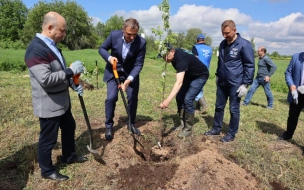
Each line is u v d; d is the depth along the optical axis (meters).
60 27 2.91
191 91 4.70
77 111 6.13
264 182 3.63
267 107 8.27
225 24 4.29
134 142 4.39
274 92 13.51
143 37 4.39
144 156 4.43
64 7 61.50
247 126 5.88
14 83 9.13
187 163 3.71
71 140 3.64
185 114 4.89
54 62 2.93
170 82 12.82
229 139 4.87
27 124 5.11
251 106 8.20
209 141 4.81
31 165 3.65
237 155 4.33
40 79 2.76
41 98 2.96
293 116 4.93
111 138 4.54
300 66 4.57
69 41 63.38
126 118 5.79
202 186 3.21
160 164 3.87
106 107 4.36
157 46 4.19
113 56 4.35
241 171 3.68
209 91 10.70
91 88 9.16
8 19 63.28
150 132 5.14
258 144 4.85
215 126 5.21
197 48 6.45
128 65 4.43
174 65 4.45
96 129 4.98
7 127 4.89
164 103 4.21
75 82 3.37
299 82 4.62
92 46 68.50
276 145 4.90
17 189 3.20
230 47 4.48
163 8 4.04
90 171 3.62
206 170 3.44
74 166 3.71
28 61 2.77
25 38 61.47
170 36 4.15
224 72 4.66
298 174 3.88
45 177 3.39
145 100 7.80
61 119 3.48
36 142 4.34
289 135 5.11
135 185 3.35
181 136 4.98
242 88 4.46
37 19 59.88
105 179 3.49
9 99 6.75
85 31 66.00
